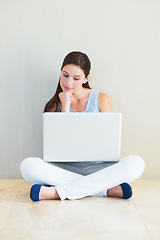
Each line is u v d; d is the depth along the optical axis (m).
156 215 1.73
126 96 2.53
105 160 1.94
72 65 2.31
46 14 2.47
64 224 1.58
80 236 1.45
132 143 2.56
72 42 2.49
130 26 2.49
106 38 2.49
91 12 2.47
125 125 2.55
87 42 2.49
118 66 2.51
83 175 2.06
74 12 2.47
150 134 2.56
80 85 2.36
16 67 2.50
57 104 2.41
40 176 1.96
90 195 2.04
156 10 2.48
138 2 2.47
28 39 2.48
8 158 2.56
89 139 1.90
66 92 2.33
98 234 1.47
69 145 1.91
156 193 2.16
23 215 1.70
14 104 2.52
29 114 2.53
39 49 2.49
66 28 2.48
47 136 1.90
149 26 2.49
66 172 2.03
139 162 2.01
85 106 2.38
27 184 2.39
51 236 1.45
